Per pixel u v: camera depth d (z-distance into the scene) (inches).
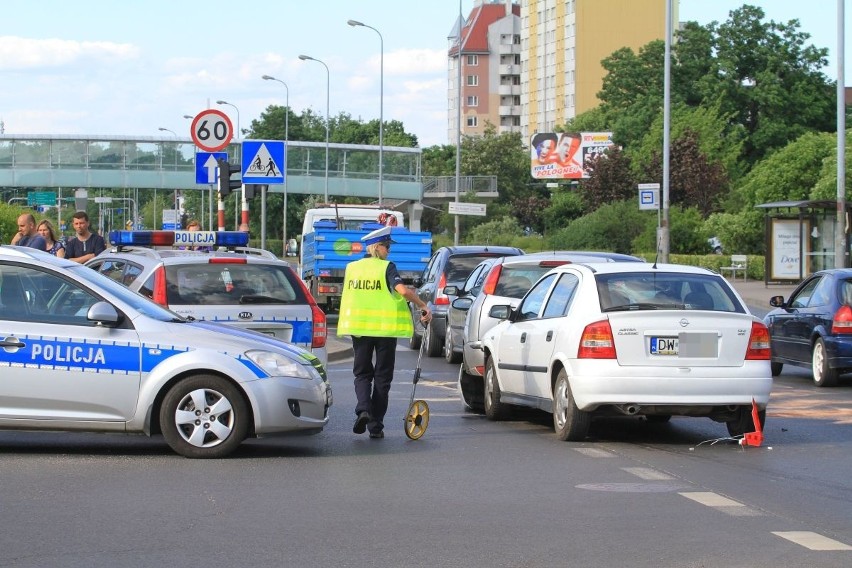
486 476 462.6
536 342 588.7
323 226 1665.8
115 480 445.4
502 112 7524.6
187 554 331.6
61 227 3873.0
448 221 4842.5
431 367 992.2
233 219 4594.0
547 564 322.0
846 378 944.3
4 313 495.2
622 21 6304.1
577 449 537.6
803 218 2128.4
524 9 7047.2
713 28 4626.0
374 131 6643.7
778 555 332.5
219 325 532.7
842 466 493.7
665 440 574.2
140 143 3811.5
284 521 375.2
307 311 631.8
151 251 668.1
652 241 2819.9
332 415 666.2
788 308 949.2
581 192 4133.9
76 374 490.3
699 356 533.0
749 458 514.9
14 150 3774.6
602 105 5123.0
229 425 498.9
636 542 348.2
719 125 4045.3
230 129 1030.4
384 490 430.6
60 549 335.6
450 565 320.8
